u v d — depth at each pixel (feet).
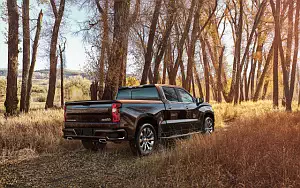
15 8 49.39
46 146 26.32
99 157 23.32
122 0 45.85
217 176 15.94
